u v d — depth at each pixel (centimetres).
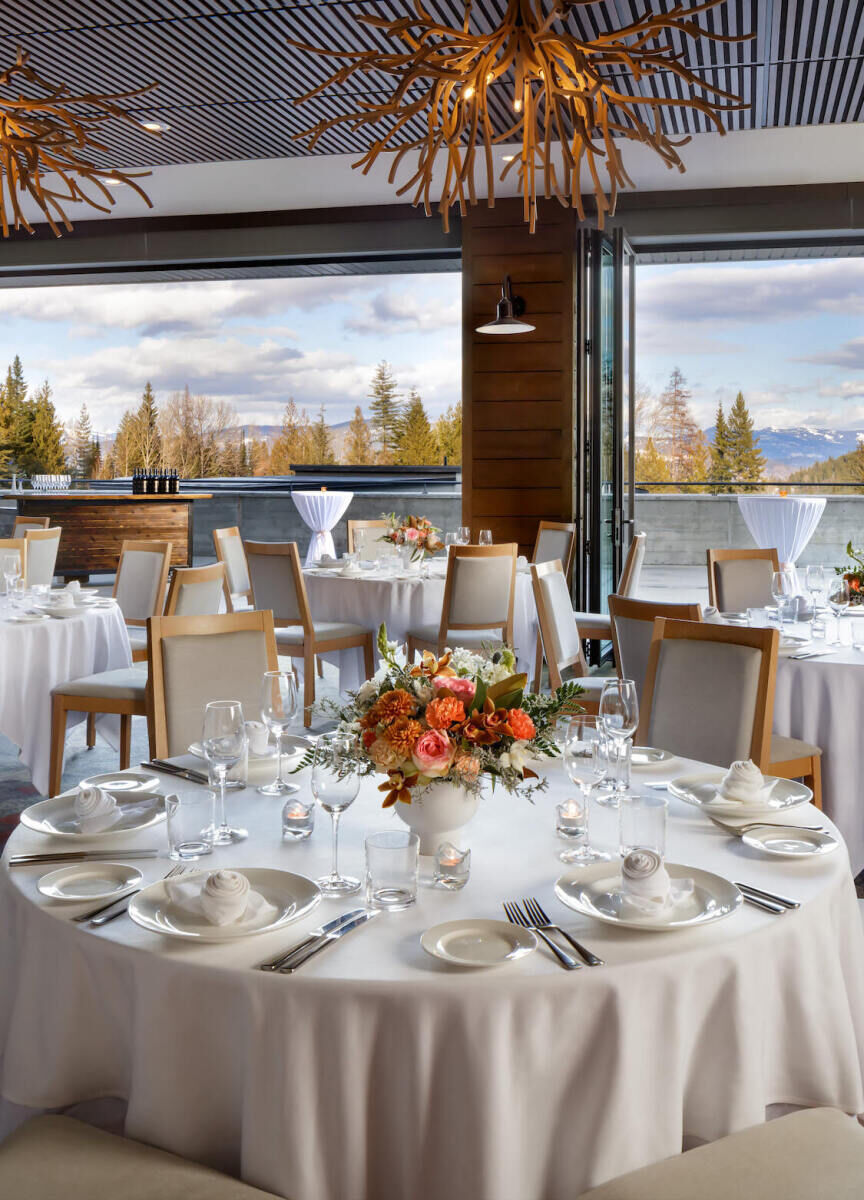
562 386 776
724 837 192
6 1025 166
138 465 2625
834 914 171
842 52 507
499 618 566
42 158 347
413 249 819
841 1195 132
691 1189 132
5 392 2589
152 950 144
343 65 527
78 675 451
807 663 351
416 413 2659
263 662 298
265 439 2658
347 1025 135
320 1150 138
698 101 263
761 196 746
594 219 765
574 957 142
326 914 158
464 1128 136
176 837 172
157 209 839
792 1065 160
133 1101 146
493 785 178
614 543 775
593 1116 139
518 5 255
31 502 1059
